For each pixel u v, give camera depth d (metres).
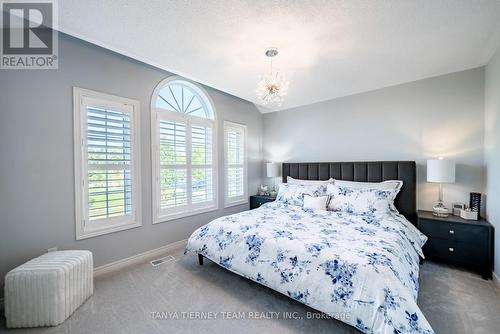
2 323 1.68
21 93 1.96
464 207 2.66
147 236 2.86
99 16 1.72
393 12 1.67
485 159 2.59
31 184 2.01
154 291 2.09
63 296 1.68
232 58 2.40
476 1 1.56
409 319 1.26
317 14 1.69
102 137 2.44
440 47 2.20
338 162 3.64
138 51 2.26
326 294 1.54
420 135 3.05
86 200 2.33
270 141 4.71
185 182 3.32
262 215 2.75
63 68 2.18
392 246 1.75
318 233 2.05
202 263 2.65
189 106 3.52
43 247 2.07
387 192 2.80
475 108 2.69
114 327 1.63
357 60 2.46
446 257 2.48
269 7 1.62
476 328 1.60
